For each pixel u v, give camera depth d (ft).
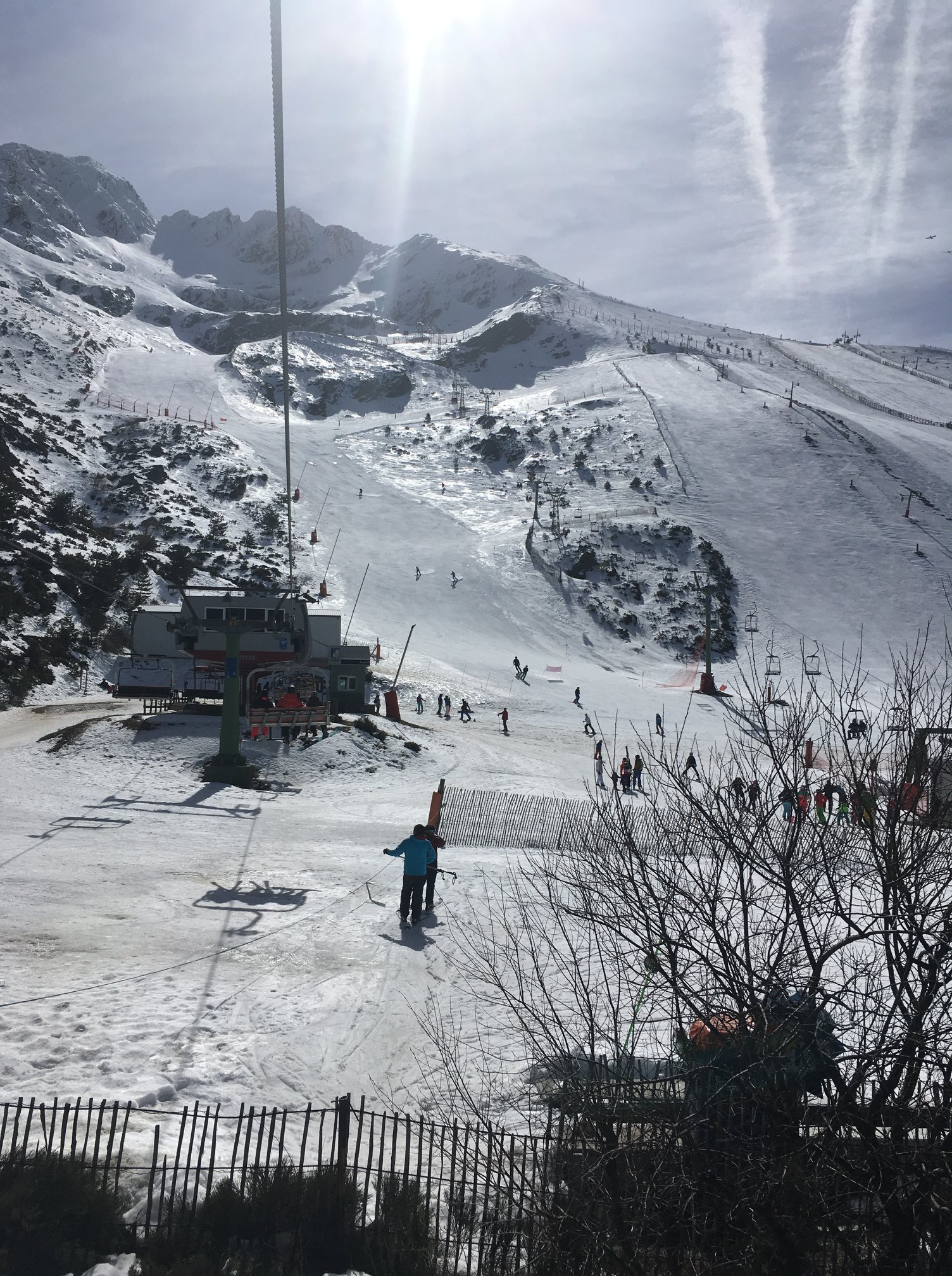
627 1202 13.94
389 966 35.17
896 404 569.64
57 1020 27.30
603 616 260.42
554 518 324.39
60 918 40.01
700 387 525.34
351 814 82.28
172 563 239.30
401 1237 15.89
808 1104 14.83
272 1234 15.89
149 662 136.36
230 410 485.97
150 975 32.86
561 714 174.40
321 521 312.71
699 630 260.01
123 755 98.12
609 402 482.69
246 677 125.29
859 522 335.06
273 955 36.35
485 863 59.06
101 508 283.38
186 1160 18.06
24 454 303.27
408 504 342.23
